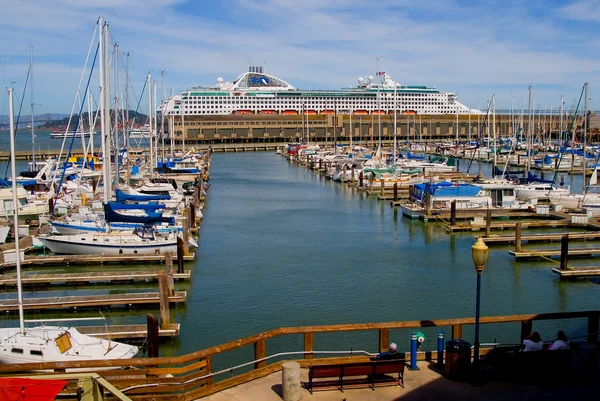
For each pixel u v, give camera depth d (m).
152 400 16.05
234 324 32.47
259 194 86.75
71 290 38.31
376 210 71.19
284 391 15.90
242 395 16.39
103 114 52.94
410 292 38.12
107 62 53.09
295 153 150.50
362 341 28.31
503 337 29.39
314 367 16.17
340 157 127.44
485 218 59.62
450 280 40.94
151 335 24.61
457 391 16.52
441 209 64.69
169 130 156.38
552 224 58.44
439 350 18.06
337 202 78.12
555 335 29.64
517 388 16.69
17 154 143.12
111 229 48.84
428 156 127.75
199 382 17.52
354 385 16.78
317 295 37.50
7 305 33.22
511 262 45.66
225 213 69.69
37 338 25.38
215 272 42.94
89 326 30.06
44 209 63.28
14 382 13.55
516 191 73.31
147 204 51.97
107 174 52.62
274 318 33.28
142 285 39.44
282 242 53.22
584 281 40.72
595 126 188.12
